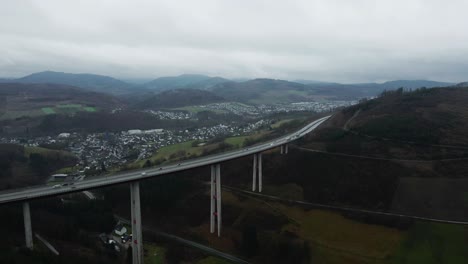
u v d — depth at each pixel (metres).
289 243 94.31
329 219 106.25
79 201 127.31
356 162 127.94
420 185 111.56
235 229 110.12
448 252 86.38
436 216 100.44
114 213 126.81
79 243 94.62
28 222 79.00
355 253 89.56
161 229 116.69
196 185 136.50
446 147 127.50
